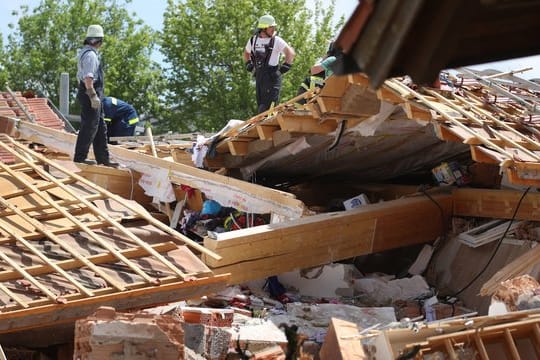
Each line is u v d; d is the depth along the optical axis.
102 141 14.11
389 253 12.91
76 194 10.46
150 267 9.54
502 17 3.44
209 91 42.53
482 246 12.00
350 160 13.70
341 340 7.35
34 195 10.35
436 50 3.44
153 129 44.78
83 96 13.42
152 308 9.56
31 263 9.14
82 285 8.96
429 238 12.61
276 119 12.58
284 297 11.48
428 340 6.75
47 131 15.23
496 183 12.74
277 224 11.44
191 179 13.74
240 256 10.96
